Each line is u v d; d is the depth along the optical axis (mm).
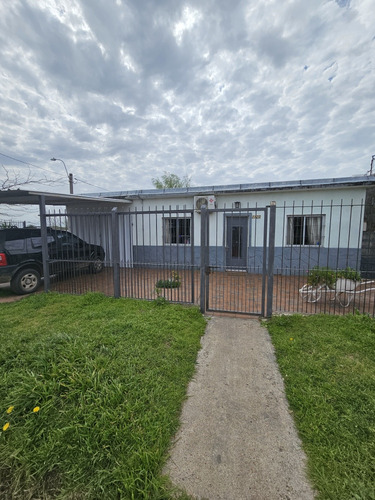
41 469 1663
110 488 1535
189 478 1599
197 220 8781
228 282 7164
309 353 2990
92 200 7777
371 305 4941
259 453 1766
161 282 6293
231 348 3250
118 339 3195
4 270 5637
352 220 7418
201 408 2207
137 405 2096
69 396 2141
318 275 4812
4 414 2053
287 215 7922
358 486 1482
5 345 3020
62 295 5504
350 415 2004
